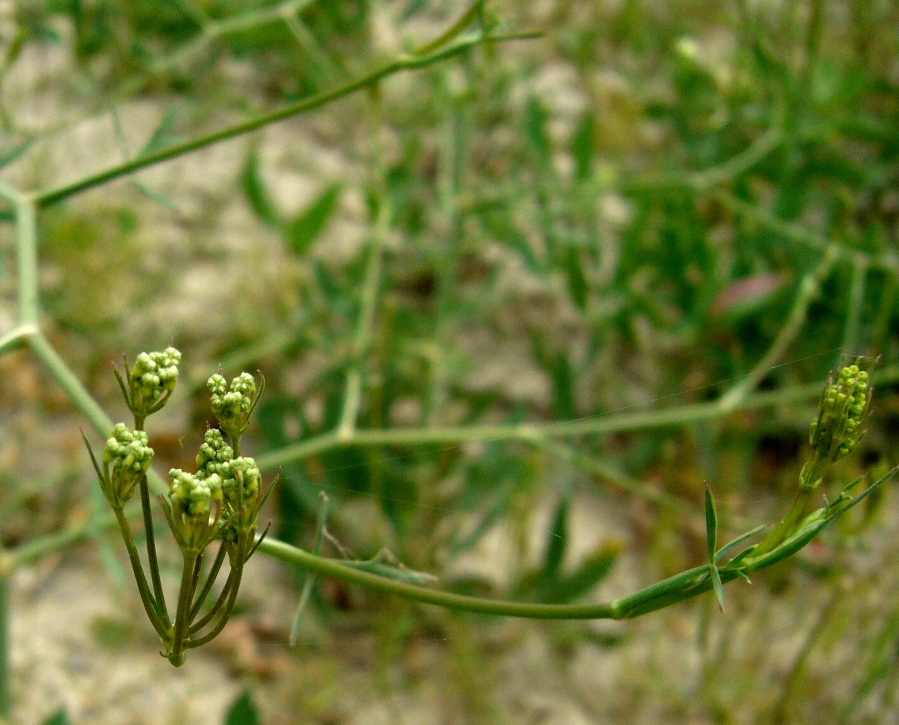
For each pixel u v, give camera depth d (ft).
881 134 1.89
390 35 2.27
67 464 1.61
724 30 2.29
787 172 1.80
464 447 1.70
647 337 1.83
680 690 1.43
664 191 1.77
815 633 1.28
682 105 2.01
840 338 1.66
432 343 1.67
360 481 1.48
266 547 0.91
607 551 1.38
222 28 1.77
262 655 1.44
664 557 1.46
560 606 0.88
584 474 1.66
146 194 1.17
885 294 1.55
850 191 1.91
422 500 1.49
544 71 2.25
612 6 2.31
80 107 2.01
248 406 0.82
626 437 1.73
